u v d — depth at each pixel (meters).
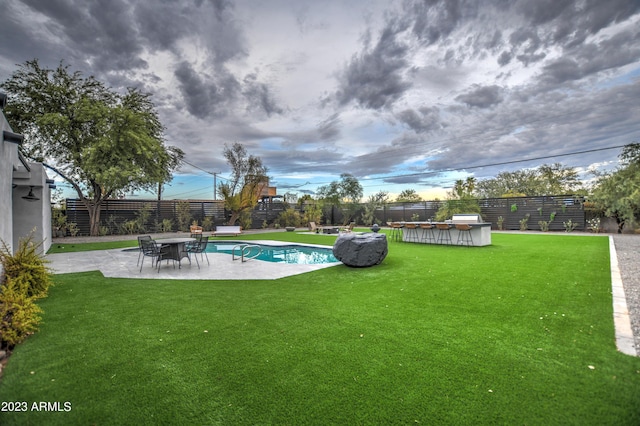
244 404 2.04
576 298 4.38
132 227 17.14
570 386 2.19
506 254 8.75
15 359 2.70
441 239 11.73
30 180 9.12
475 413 1.91
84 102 14.43
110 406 2.03
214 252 11.04
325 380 2.32
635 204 13.70
